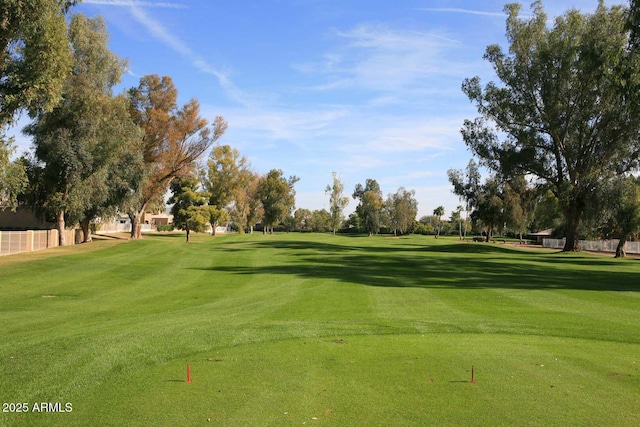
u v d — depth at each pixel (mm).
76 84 36719
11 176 26750
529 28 43719
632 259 39781
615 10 40219
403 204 117250
